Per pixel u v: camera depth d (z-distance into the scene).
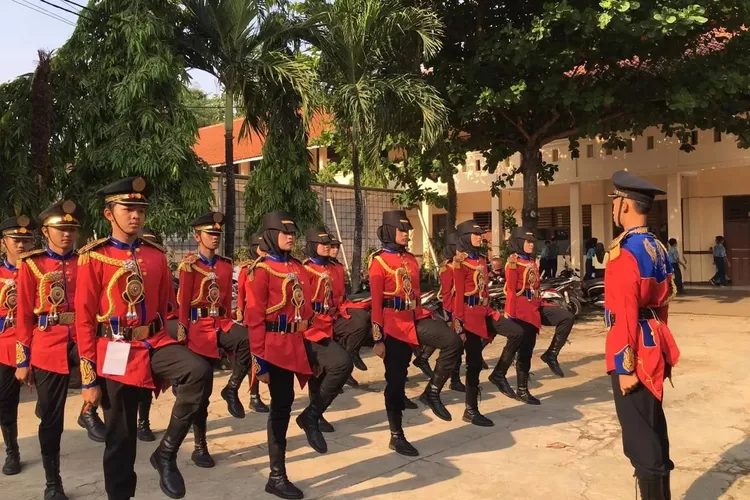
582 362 8.74
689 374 7.59
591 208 19.25
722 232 17.91
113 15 8.57
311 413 5.10
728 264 17.86
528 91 11.23
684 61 11.35
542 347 10.06
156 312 4.00
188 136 8.87
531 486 4.33
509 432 5.58
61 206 4.62
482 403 6.66
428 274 16.16
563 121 12.85
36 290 4.41
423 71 12.20
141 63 8.51
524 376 6.66
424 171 13.70
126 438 3.72
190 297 5.43
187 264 5.40
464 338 5.95
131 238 3.95
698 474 4.49
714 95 10.71
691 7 9.60
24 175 8.38
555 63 10.54
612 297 3.58
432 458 4.93
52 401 4.27
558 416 6.07
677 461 4.75
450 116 12.16
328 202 14.58
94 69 8.76
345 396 7.08
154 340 3.96
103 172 8.80
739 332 10.59
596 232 19.09
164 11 9.11
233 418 6.24
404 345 5.26
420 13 10.26
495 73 11.51
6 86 8.99
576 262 17.06
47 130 8.35
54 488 4.21
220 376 8.30
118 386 3.70
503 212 17.61
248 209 11.37
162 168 8.58
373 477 4.54
